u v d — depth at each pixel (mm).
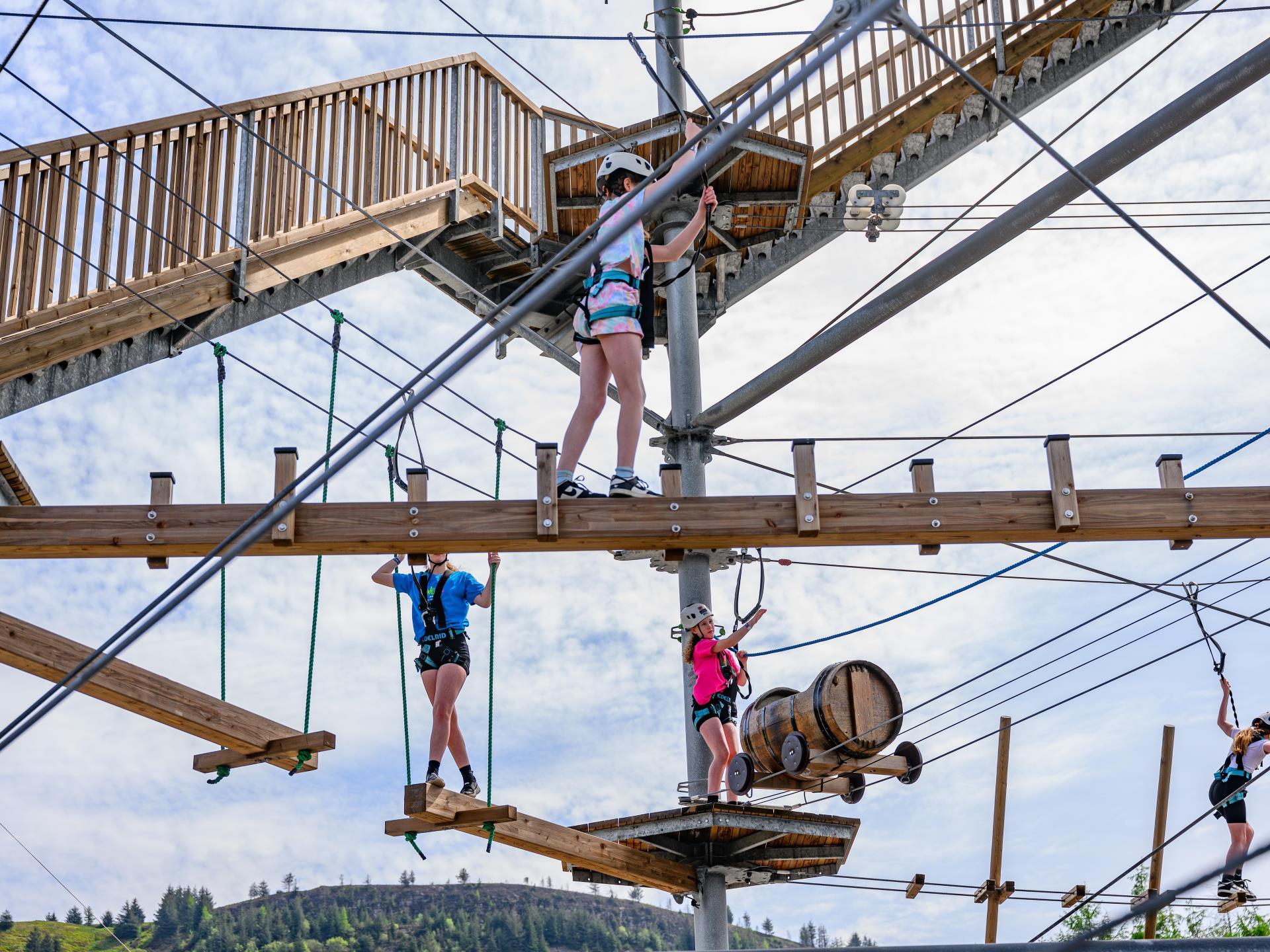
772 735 11094
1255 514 6910
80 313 10156
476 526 6777
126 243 10531
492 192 14133
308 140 12305
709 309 14609
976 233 8336
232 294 11398
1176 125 7281
